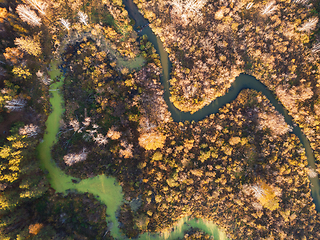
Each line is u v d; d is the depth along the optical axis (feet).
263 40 199.41
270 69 199.31
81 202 184.03
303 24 186.29
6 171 156.56
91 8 202.59
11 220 155.53
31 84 183.83
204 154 194.80
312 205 193.26
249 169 193.67
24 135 164.76
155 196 190.39
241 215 190.19
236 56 202.28
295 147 199.21
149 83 202.49
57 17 197.47
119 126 196.65
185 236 188.55
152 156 196.54
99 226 181.68
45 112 189.37
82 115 193.47
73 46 199.82
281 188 192.54
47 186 179.73
